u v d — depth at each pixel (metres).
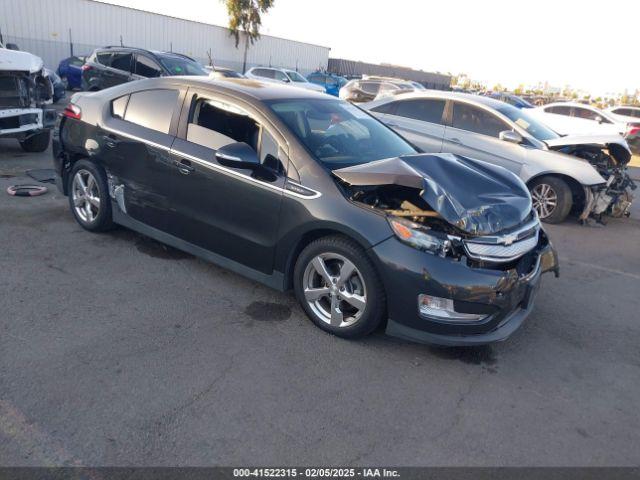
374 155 4.07
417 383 3.21
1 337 3.25
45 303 3.72
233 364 3.21
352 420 2.82
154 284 4.19
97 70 13.22
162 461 2.41
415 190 3.49
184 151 4.14
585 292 5.01
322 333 3.67
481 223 3.27
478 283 3.16
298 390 3.03
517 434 2.84
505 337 3.36
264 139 3.82
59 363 3.05
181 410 2.76
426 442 2.71
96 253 4.67
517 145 7.56
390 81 21.19
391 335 3.40
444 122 8.01
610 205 8.08
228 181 3.88
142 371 3.06
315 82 26.44
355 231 3.31
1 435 2.47
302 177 3.58
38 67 7.77
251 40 32.00
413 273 3.17
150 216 4.52
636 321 4.42
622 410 3.15
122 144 4.57
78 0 22.70
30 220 5.32
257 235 3.81
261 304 4.02
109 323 3.55
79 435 2.52
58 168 5.30
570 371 3.54
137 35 25.55
